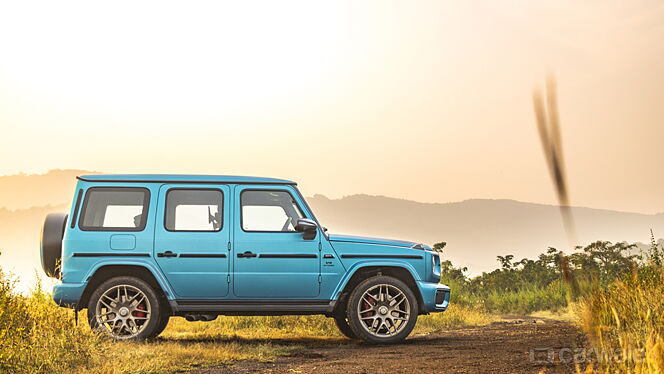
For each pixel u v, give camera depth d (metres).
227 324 11.35
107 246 8.47
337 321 9.63
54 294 8.36
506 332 10.41
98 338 6.89
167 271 8.51
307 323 10.95
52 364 5.89
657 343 3.89
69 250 8.43
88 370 5.91
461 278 26.02
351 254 8.75
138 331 8.35
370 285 8.70
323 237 8.76
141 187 8.65
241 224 8.66
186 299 8.53
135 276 8.65
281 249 8.65
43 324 7.28
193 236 8.58
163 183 8.68
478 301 19.47
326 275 8.68
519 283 24.95
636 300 6.48
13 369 5.64
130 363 6.24
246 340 9.30
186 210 8.68
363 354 7.52
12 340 6.18
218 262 8.55
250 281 8.57
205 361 6.95
